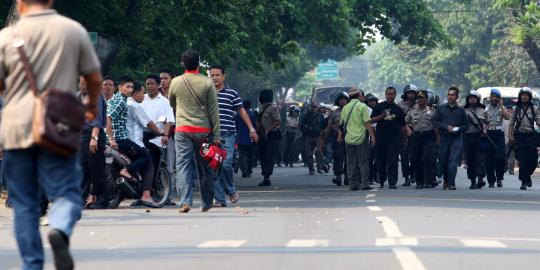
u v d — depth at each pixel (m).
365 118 35.53
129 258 14.77
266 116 40.34
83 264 14.19
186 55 24.00
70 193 11.47
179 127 23.95
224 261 14.21
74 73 11.59
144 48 44.91
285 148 62.34
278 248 15.77
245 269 13.39
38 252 11.65
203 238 17.64
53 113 11.26
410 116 37.00
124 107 25.86
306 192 34.59
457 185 40.09
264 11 58.88
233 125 26.77
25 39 11.52
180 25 45.19
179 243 16.81
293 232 18.67
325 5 63.91
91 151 24.70
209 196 24.14
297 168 60.84
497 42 124.88
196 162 24.03
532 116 37.22
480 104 37.62
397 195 31.75
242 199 29.69
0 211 25.08
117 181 25.77
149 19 44.41
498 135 38.78
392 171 36.94
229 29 46.31
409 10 72.00
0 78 11.63
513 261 14.33
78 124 11.39
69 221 11.24
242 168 48.69
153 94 27.75
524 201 29.16
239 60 56.81
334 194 32.78
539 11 79.56
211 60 47.19
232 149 26.78
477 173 37.34
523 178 37.34
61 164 11.46
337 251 15.28
